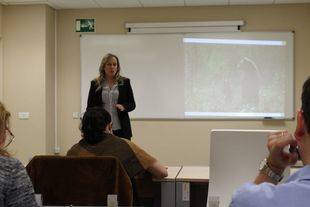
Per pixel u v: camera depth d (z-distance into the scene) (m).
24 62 6.24
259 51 6.25
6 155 1.54
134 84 6.45
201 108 6.36
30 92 6.25
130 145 2.55
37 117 6.24
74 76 6.58
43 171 2.25
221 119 6.33
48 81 6.34
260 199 0.85
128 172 2.47
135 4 6.27
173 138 6.41
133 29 6.43
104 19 6.50
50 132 6.43
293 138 0.95
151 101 6.43
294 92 6.22
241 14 6.28
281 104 6.24
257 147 2.25
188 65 6.36
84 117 2.55
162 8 6.41
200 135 6.37
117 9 6.48
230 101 6.31
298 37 6.20
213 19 6.33
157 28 6.39
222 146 2.30
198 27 6.32
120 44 6.47
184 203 2.65
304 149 0.88
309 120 0.85
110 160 2.23
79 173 2.23
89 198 2.23
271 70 6.24
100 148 2.49
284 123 6.24
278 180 0.99
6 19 6.25
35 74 6.23
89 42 6.52
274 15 6.22
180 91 6.38
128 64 6.46
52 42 6.47
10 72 6.27
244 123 6.29
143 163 2.53
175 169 3.01
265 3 6.18
